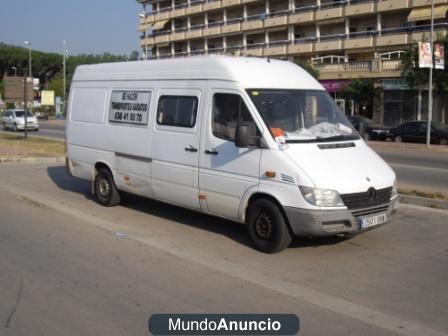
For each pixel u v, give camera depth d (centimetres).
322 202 609
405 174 1502
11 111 3853
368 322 462
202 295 518
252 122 671
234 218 704
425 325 459
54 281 552
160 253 658
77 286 538
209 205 733
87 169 977
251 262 627
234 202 692
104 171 936
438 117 3709
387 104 4000
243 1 5775
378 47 4322
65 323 451
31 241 707
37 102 7756
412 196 995
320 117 720
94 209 924
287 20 5178
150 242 710
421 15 3947
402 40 4069
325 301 509
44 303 493
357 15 4497
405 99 3884
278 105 692
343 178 629
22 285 540
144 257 640
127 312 475
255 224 674
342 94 4153
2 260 623
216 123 718
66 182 1229
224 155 700
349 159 669
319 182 612
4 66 10981
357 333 440
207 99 732
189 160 752
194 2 6512
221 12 6316
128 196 1022
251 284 551
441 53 2684
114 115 906
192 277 570
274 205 645
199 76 751
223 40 6206
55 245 689
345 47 4566
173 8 6881
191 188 755
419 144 2795
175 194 788
